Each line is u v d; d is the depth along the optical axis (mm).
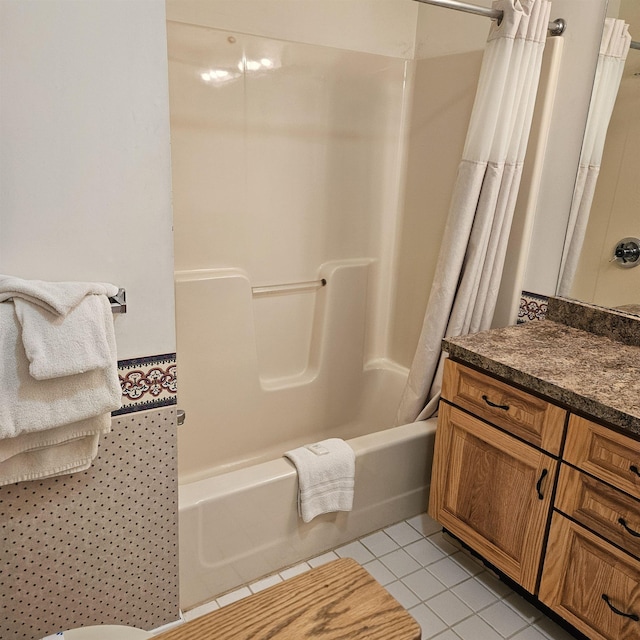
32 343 1047
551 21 1872
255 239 2303
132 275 1260
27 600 1318
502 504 1642
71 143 1127
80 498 1312
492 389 1626
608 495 1337
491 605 1730
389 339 2818
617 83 1732
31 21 1036
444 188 2412
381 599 535
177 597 1563
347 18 2291
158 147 1212
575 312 1922
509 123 1802
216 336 2211
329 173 2428
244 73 2096
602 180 1809
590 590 1415
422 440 2039
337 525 1930
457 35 2270
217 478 1679
